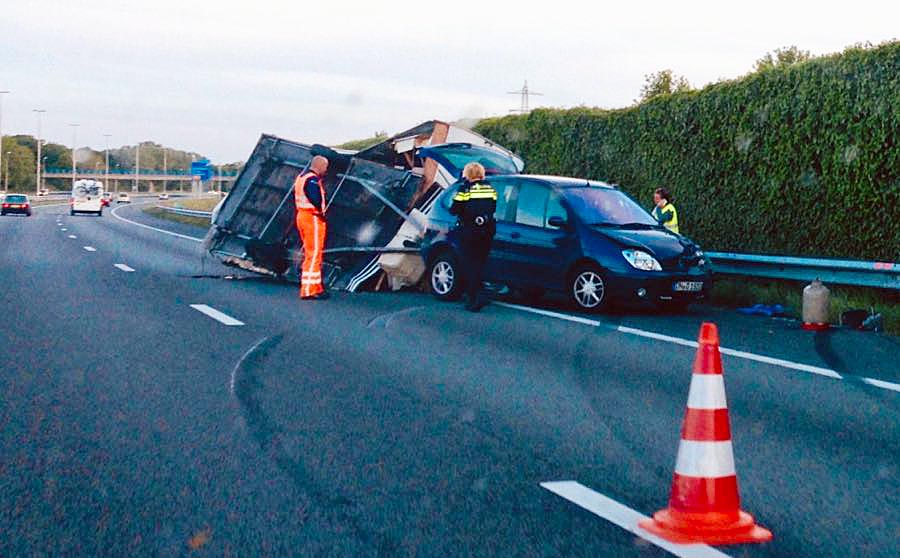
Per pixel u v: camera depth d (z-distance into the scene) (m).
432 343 10.75
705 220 18.67
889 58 14.78
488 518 4.98
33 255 23.41
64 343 10.16
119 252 25.31
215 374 8.63
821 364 9.91
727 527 4.74
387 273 16.38
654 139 20.08
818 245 16.17
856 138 15.30
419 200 16.73
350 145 39.56
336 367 9.13
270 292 15.94
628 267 13.77
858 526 4.98
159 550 4.49
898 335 12.27
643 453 6.30
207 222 49.12
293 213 17.56
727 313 14.51
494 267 15.15
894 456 6.38
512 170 17.80
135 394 7.75
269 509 5.07
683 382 8.73
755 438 6.84
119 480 5.53
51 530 4.74
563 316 13.51
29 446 6.20
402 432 6.74
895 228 14.88
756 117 17.28
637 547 4.58
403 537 4.69
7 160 179.38
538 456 6.19
